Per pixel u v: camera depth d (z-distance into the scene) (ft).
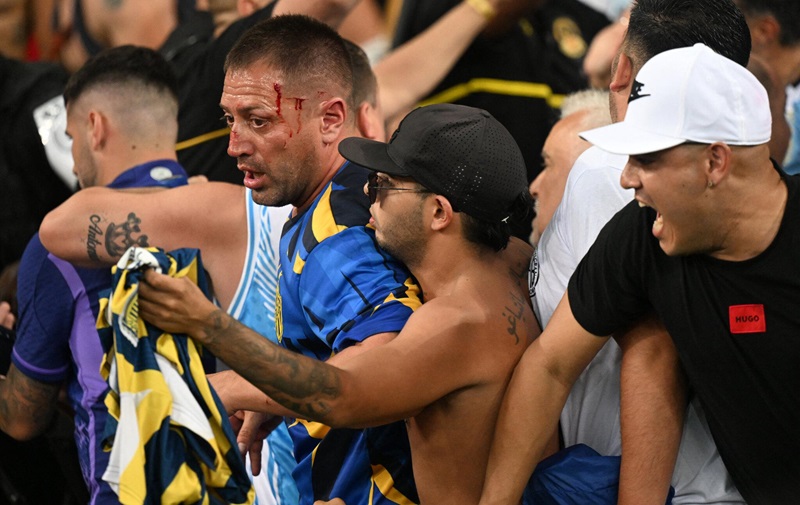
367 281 26.94
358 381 24.22
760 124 23.59
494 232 27.25
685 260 24.98
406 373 24.88
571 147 31.35
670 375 26.94
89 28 55.52
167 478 23.71
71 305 32.91
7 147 48.39
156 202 32.22
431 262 27.20
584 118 31.60
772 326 24.21
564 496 27.58
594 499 27.45
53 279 32.91
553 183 31.81
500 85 47.39
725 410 25.54
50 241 32.07
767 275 24.03
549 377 26.76
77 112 34.22
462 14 45.80
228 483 24.81
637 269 25.63
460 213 26.78
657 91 23.70
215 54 42.88
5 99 48.80
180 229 32.24
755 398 24.93
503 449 26.94
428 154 26.40
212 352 23.29
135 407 23.34
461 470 27.35
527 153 47.96
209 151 43.55
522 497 28.17
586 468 27.61
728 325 24.61
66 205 32.22
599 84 47.57
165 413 23.44
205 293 24.57
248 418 30.48
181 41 46.14
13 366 34.01
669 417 26.96
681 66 23.54
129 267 22.82
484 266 27.58
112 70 33.88
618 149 23.63
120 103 33.68
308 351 29.27
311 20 29.45
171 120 34.60
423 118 26.96
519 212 27.55
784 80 42.98
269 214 32.09
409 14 48.73
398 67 45.70
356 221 28.12
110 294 23.52
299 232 29.09
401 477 28.17
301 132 28.71
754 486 26.12
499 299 27.35
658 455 26.96
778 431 25.02
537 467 28.09
